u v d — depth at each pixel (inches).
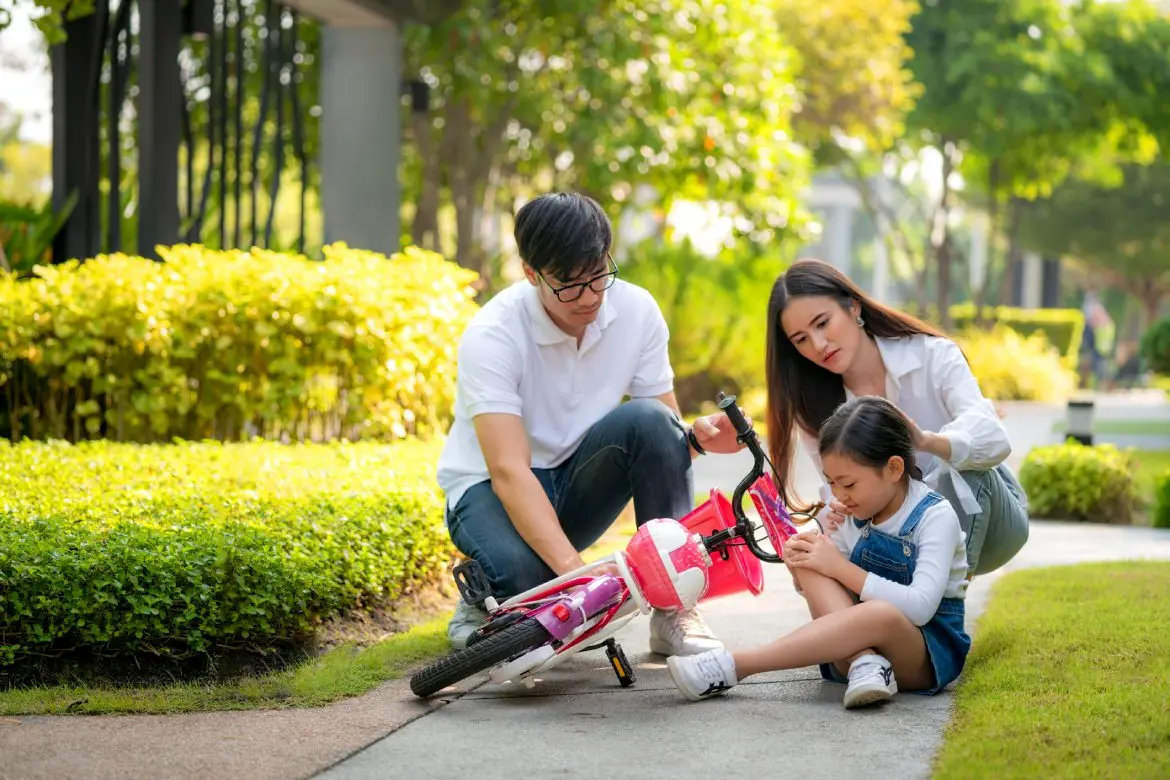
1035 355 734.5
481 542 142.9
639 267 514.6
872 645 127.7
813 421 151.6
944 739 115.8
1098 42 840.3
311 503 172.4
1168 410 665.6
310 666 142.0
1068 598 175.0
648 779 106.7
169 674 140.6
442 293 283.4
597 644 134.1
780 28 736.3
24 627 135.3
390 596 170.6
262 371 262.4
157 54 285.7
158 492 175.6
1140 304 1750.7
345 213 376.8
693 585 130.4
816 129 801.6
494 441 141.3
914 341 148.1
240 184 346.0
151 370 250.4
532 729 121.6
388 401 270.4
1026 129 820.6
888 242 1130.0
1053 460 288.8
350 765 111.3
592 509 152.2
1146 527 275.9
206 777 108.1
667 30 394.3
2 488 174.7
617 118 402.0
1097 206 1227.2
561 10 390.9
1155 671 131.9
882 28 757.3
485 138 458.9
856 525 137.4
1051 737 110.8
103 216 353.7
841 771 107.8
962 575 135.0
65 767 110.6
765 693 134.0
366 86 374.3
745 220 438.3
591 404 152.7
